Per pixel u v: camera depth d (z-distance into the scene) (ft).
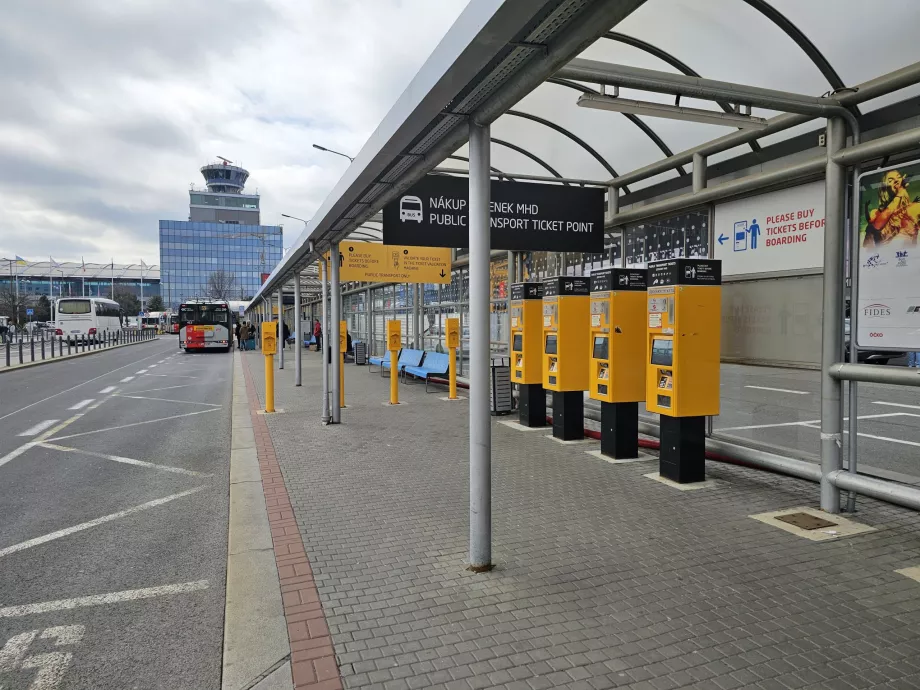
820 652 9.25
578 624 10.15
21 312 225.15
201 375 64.23
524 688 8.38
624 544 13.71
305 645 9.61
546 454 22.89
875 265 14.49
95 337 137.80
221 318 113.50
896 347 14.14
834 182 15.53
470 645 9.54
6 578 13.01
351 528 15.12
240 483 19.74
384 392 43.04
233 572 12.69
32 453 25.55
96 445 27.14
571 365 25.29
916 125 15.35
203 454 25.12
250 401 39.63
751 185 19.60
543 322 26.48
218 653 9.95
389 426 29.30
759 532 14.39
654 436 24.08
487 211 12.07
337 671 8.89
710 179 22.58
